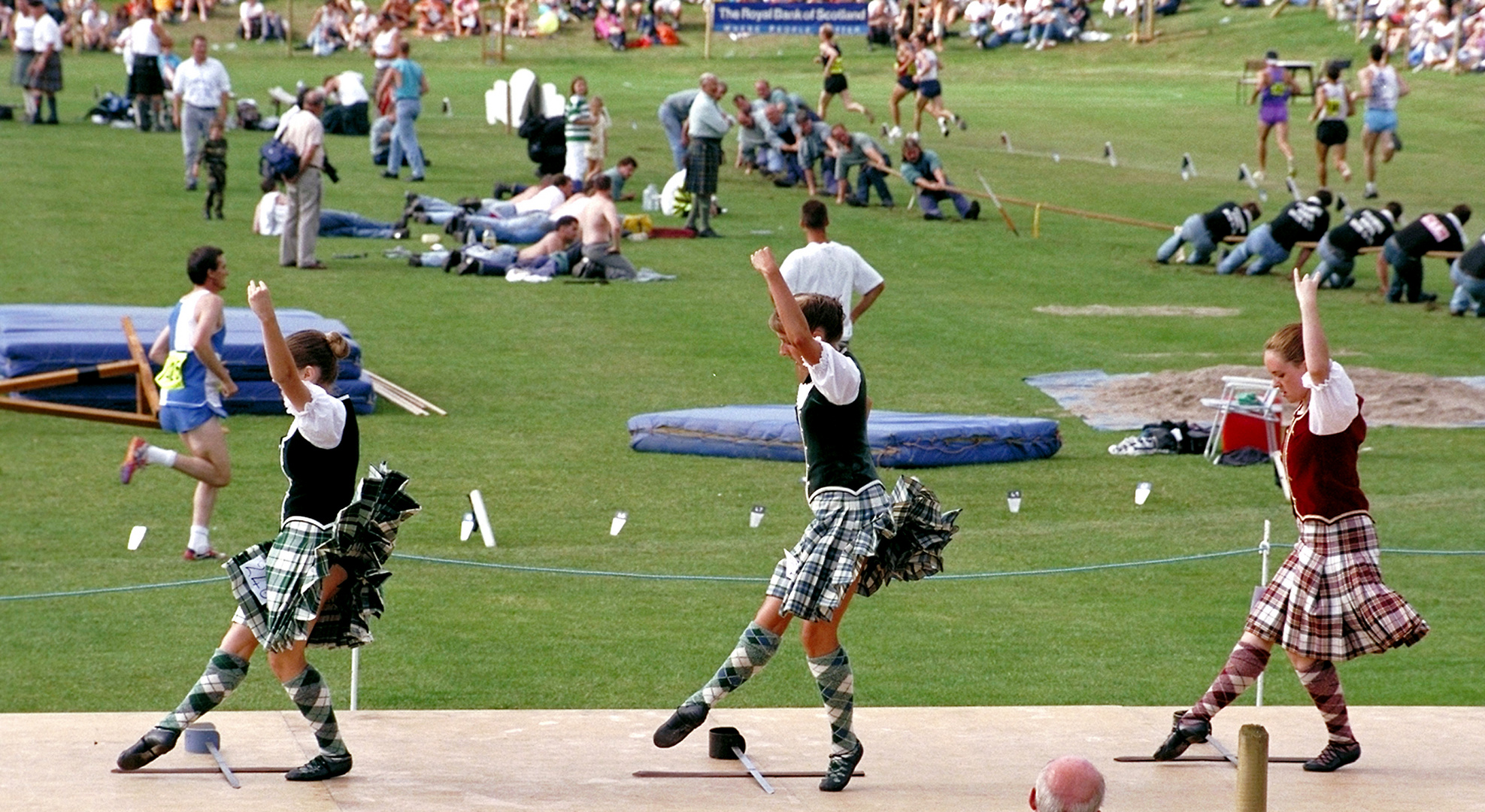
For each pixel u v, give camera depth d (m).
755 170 128.38
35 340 61.31
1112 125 155.12
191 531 45.31
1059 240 106.06
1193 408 65.69
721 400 67.00
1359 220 90.12
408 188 114.88
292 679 24.05
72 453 57.09
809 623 24.05
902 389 69.00
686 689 35.66
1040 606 42.72
